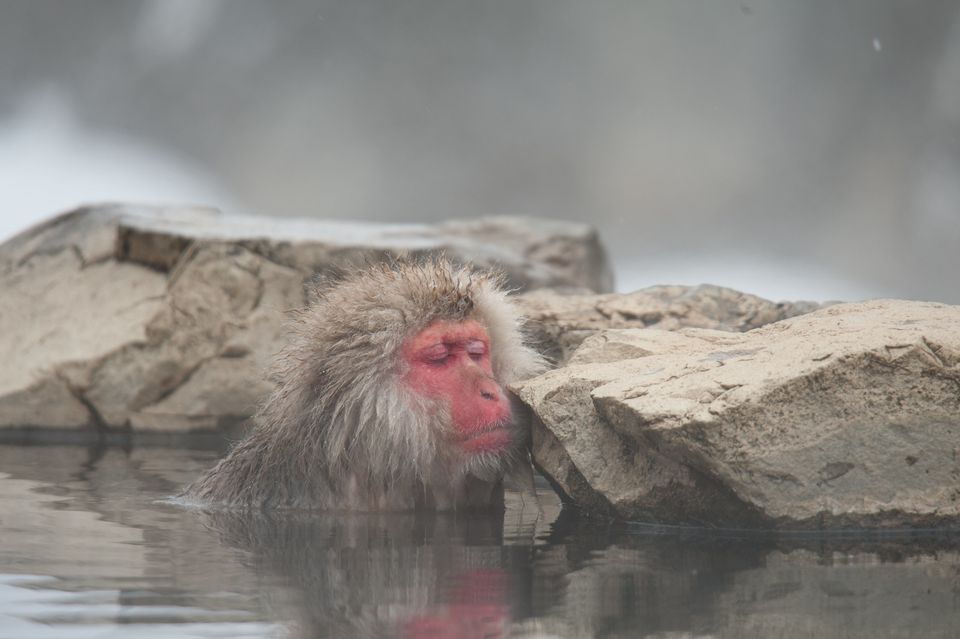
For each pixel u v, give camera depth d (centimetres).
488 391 1573
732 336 1686
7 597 1084
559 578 1174
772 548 1338
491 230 3650
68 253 2862
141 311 2652
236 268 2612
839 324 1535
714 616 1020
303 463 1655
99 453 2319
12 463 2152
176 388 2612
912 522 1403
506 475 1664
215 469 1795
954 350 1398
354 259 2603
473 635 961
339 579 1166
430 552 1312
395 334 1558
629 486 1495
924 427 1395
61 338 2666
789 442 1359
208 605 1054
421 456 1570
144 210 3144
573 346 2167
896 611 1041
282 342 2567
